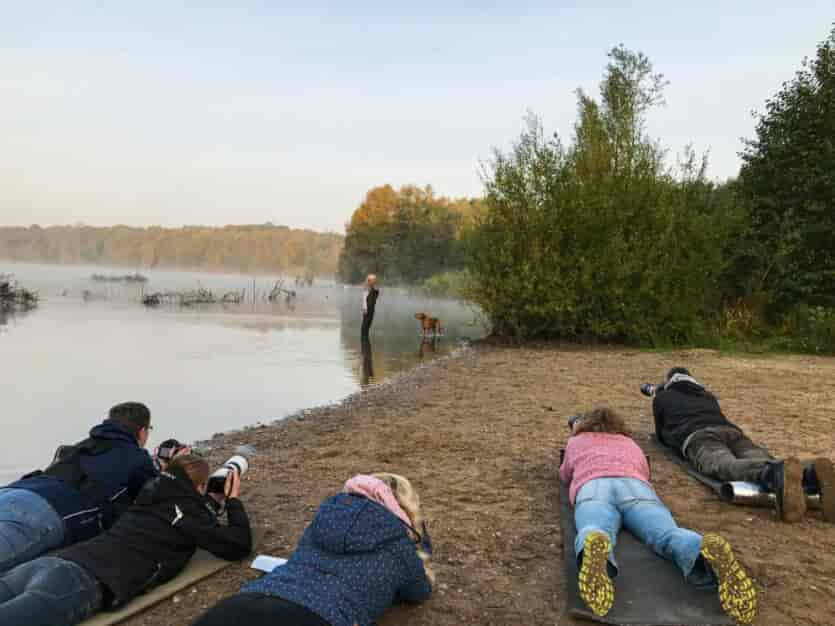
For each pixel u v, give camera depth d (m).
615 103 21.36
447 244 84.38
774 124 20.66
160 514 3.95
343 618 2.95
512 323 18.89
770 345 17.62
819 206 19.12
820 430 8.08
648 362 14.94
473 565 4.37
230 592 3.96
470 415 9.34
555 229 18.19
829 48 20.11
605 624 3.50
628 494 4.36
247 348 17.23
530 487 6.03
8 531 3.81
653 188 18.55
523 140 18.86
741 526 4.91
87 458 4.39
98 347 16.08
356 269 102.50
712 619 3.46
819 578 4.11
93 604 3.48
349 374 13.61
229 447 7.65
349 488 3.61
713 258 18.39
